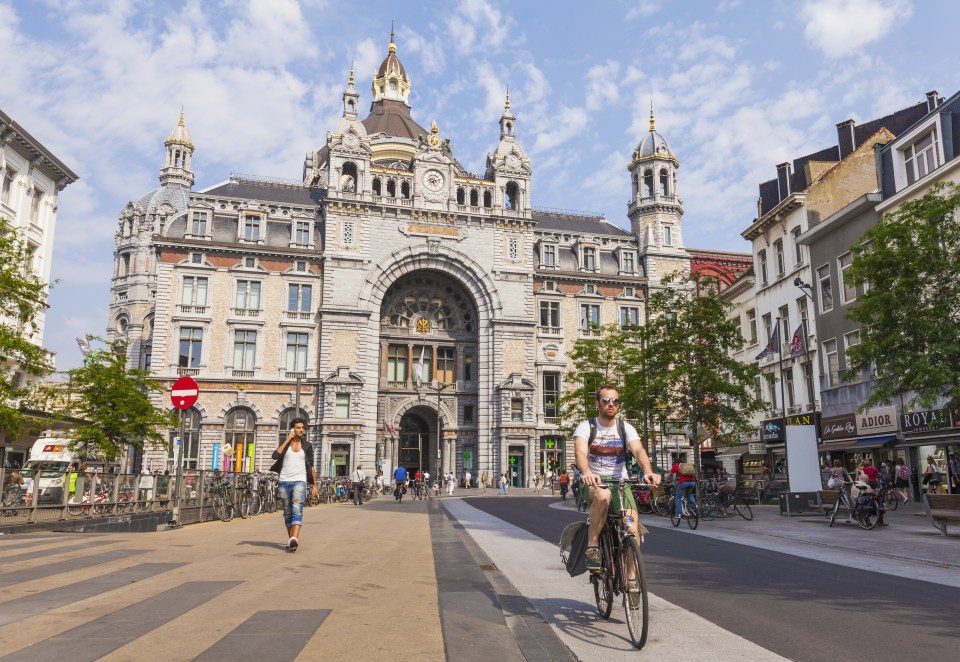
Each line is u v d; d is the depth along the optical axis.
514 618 6.71
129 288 86.56
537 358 64.81
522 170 66.75
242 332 58.34
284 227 61.56
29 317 26.30
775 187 43.06
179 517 16.62
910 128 29.94
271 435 56.88
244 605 6.47
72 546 11.19
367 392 59.25
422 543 13.09
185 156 96.75
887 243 19.73
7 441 33.56
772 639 6.36
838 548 14.41
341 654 4.88
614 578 6.27
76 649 4.84
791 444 25.08
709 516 23.72
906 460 29.77
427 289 66.44
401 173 64.12
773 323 41.03
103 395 35.53
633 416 38.00
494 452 61.50
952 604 8.18
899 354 19.06
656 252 68.62
